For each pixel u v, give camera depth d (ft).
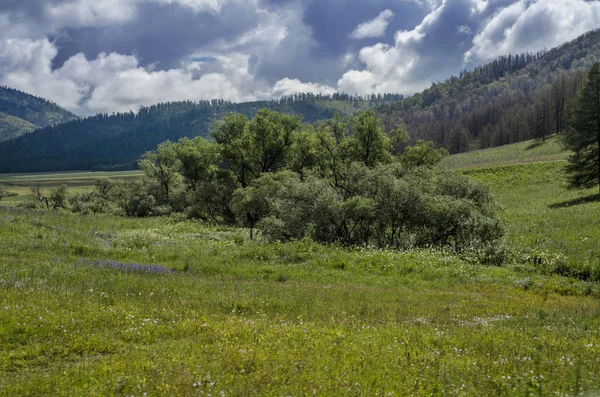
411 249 80.48
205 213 171.32
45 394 17.57
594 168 157.28
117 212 197.06
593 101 154.20
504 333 30.42
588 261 69.00
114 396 16.89
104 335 26.78
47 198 221.46
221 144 191.01
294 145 177.27
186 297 41.81
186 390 17.28
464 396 17.24
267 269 63.05
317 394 16.87
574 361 22.41
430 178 107.86
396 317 36.73
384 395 16.84
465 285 58.08
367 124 164.25
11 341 24.68
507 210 146.00
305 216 97.14
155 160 219.41
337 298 45.62
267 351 23.08
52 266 52.75
